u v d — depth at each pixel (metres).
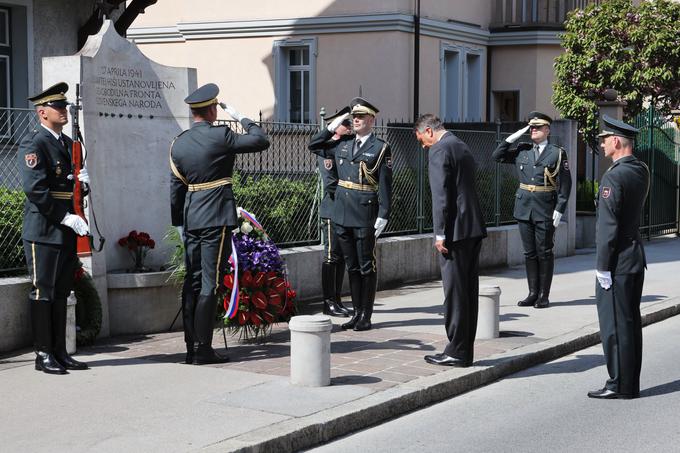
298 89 21.36
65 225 7.63
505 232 15.29
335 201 9.76
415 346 8.88
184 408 6.62
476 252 8.02
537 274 11.41
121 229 9.57
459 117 21.58
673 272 14.74
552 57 22.27
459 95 21.58
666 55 18.67
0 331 8.31
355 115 9.68
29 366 7.89
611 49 18.72
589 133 18.83
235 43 21.73
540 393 7.77
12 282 8.45
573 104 18.88
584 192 18.58
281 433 6.04
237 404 6.74
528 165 11.36
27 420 6.33
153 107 9.80
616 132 7.46
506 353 8.71
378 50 20.00
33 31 13.47
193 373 7.69
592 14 19.22
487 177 15.31
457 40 21.42
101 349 8.68
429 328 9.82
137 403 6.75
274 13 21.17
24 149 7.52
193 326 8.05
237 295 8.53
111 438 5.94
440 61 20.94
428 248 13.75
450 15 21.08
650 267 15.38
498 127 15.48
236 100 21.84
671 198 20.42
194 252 8.08
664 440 6.47
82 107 9.03
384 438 6.48
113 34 9.43
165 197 9.95
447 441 6.43
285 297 9.12
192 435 6.00
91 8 14.38
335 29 20.42
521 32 22.03
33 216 7.66
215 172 8.00
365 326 9.68
